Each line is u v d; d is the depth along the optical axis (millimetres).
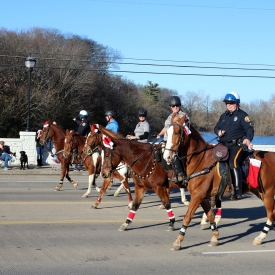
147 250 8500
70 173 23812
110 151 10820
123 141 10422
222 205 14312
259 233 10297
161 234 9930
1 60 48688
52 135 16516
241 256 8227
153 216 12094
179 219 11805
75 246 8641
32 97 47156
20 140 26812
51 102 49594
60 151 16531
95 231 10023
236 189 8586
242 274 7113
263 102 47562
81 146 15547
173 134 8297
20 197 14711
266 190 9102
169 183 10320
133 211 10250
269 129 46469
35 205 13242
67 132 15617
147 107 65312
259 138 39719
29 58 26844
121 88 65250
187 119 8578
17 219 11109
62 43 57000
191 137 8633
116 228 10422
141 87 79375
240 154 8680
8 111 46188
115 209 13008
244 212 13070
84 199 14695
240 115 8750
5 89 47750
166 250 8539
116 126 13914
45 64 51750
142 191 10391
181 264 7609
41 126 48125
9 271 7008
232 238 9719
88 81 55188
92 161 14906
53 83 51844
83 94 54781
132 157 10250
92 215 11961
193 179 8602
